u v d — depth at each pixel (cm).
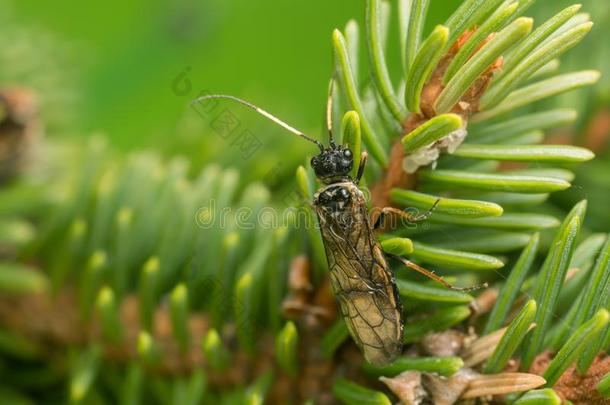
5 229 13
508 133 12
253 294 12
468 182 11
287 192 13
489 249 12
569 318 11
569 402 11
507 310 11
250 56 21
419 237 12
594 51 13
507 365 11
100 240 13
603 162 13
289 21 21
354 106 11
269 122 14
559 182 11
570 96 13
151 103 19
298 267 12
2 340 13
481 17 11
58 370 13
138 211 13
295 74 21
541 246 13
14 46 14
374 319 11
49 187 13
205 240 12
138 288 13
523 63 11
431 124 11
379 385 12
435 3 18
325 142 12
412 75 11
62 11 20
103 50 19
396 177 11
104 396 13
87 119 19
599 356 11
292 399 12
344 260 12
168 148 14
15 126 13
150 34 20
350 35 12
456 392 11
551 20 11
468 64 11
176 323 12
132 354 13
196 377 12
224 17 20
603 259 11
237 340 12
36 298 13
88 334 13
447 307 11
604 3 13
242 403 12
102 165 13
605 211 13
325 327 12
